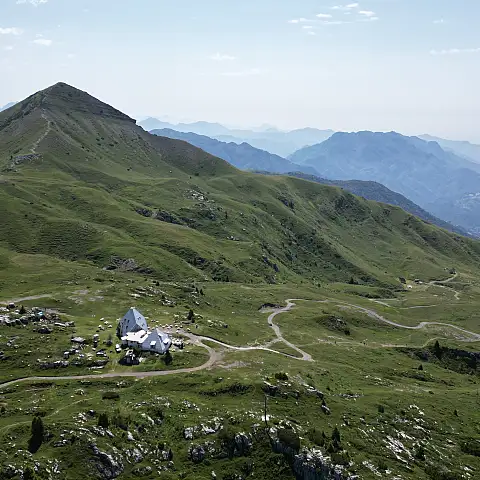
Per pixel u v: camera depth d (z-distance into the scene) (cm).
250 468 8725
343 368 15838
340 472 8894
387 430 11181
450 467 10400
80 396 10125
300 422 10206
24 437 7981
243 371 12444
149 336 13175
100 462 7831
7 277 19575
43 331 13375
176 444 8862
